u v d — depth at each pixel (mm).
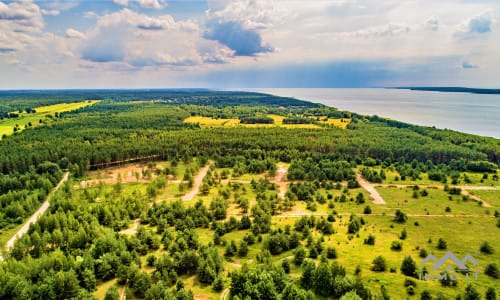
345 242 121312
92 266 97312
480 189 181750
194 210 143625
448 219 143750
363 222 139250
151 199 169000
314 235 127875
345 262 105625
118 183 179125
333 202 164875
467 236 126562
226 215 149875
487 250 113625
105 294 86312
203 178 199625
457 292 86375
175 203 150250
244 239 123312
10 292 87000
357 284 84000
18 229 135000
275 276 90062
